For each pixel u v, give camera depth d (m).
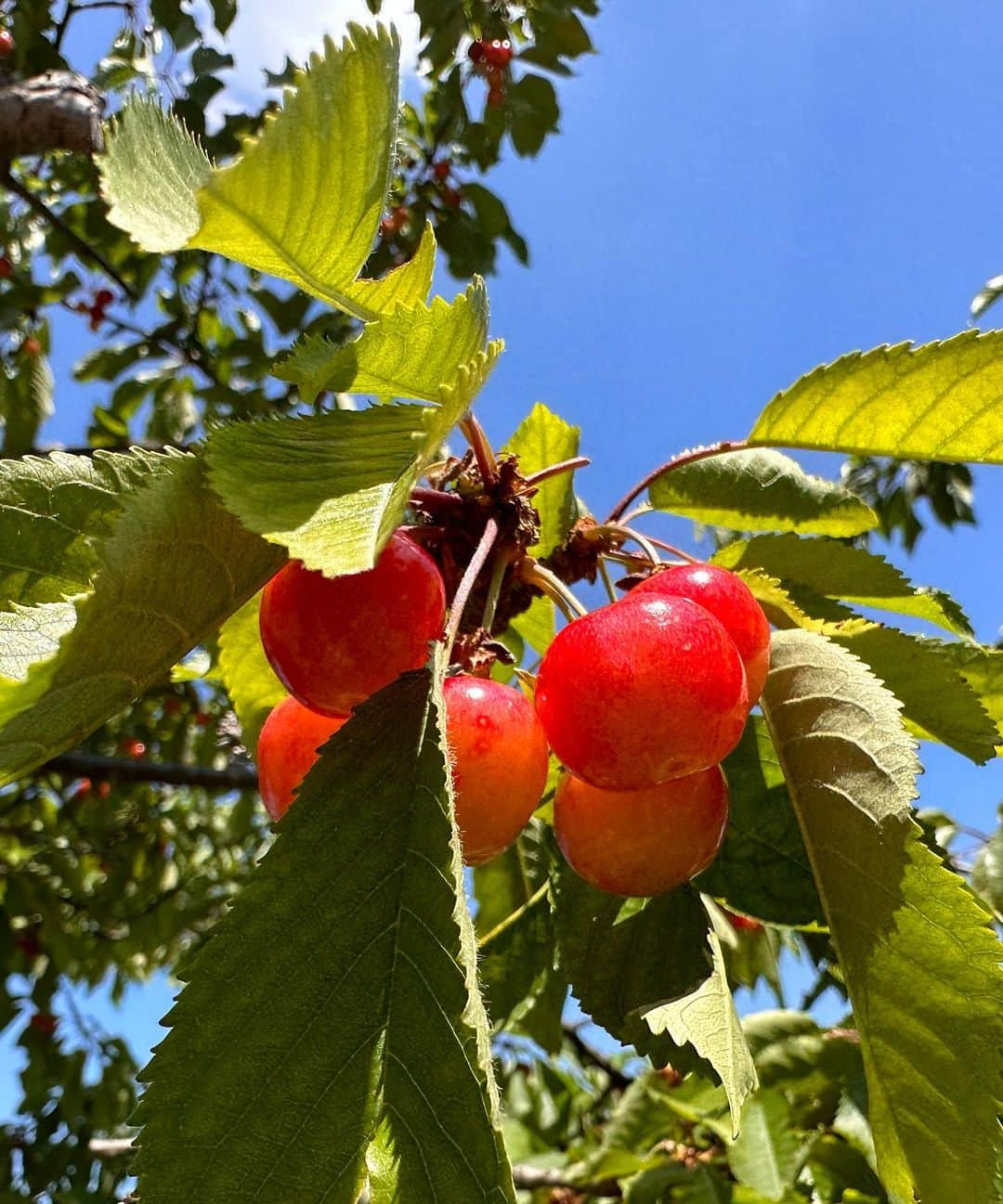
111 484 0.11
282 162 0.09
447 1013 0.09
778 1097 0.27
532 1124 0.42
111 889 0.54
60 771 0.36
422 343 0.11
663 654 0.11
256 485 0.09
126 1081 0.47
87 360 0.52
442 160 0.52
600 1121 0.46
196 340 0.52
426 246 0.12
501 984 0.19
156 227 0.09
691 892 0.15
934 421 0.14
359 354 0.10
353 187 0.10
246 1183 0.08
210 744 0.52
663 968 0.14
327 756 0.10
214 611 0.11
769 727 0.13
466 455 0.15
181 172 0.10
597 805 0.13
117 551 0.09
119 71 0.46
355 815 0.10
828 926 0.12
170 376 0.55
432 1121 0.08
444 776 0.09
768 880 0.15
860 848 0.12
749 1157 0.27
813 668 0.13
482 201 0.52
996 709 0.16
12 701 0.08
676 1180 0.29
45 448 0.48
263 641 0.12
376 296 0.12
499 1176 0.08
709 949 0.14
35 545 0.10
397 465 0.09
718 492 0.18
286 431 0.09
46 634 0.09
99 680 0.10
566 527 0.19
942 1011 0.11
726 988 0.14
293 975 0.09
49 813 0.55
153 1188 0.08
